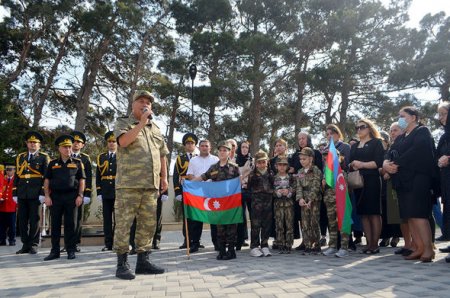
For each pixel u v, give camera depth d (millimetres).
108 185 9172
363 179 7148
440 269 5344
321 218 8648
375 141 7176
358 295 3979
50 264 6930
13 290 4656
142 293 4285
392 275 4992
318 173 7562
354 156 7348
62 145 7762
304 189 7559
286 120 28188
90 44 25266
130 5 23828
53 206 7703
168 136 27641
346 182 7328
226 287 4496
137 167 5227
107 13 22688
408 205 6070
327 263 6180
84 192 8938
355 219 7809
